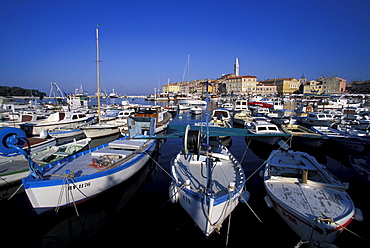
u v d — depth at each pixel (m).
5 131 8.70
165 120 28.80
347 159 17.36
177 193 9.04
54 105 48.69
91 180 9.87
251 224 9.09
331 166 15.59
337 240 8.17
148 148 14.58
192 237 8.45
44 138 16.72
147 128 18.34
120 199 11.02
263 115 36.75
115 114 34.75
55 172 10.50
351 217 7.58
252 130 19.59
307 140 19.02
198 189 8.70
